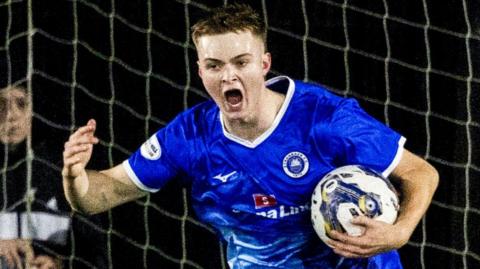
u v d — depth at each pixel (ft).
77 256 54.34
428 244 61.72
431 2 65.10
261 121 43.65
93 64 60.39
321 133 43.91
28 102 53.36
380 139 44.01
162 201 61.31
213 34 41.78
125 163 46.14
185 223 60.90
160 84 62.49
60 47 58.75
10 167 53.16
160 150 45.70
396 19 63.16
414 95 64.59
